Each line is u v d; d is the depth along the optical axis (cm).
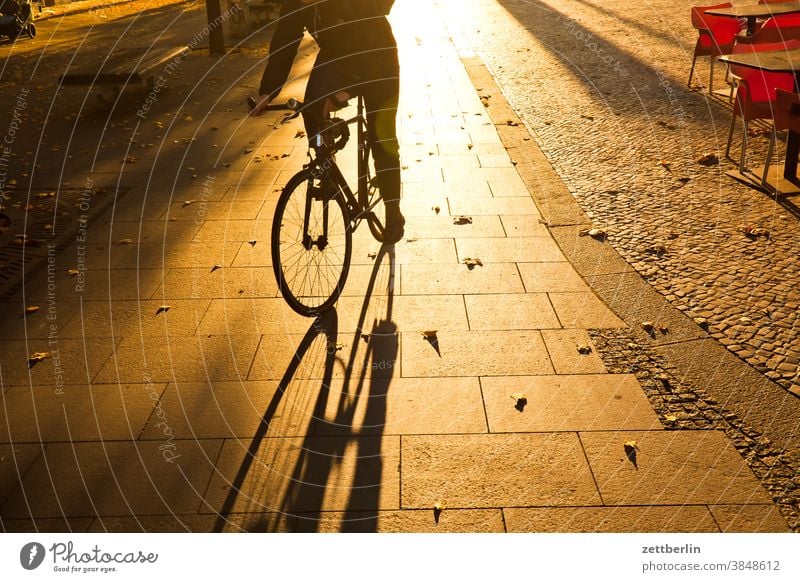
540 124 834
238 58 1297
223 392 379
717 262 502
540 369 391
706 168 680
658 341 413
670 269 495
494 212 595
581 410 357
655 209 595
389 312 449
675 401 362
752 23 915
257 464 328
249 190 663
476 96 957
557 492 307
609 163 703
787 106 611
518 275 491
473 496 307
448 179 670
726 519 291
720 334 417
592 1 1769
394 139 460
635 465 320
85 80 952
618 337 418
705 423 345
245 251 539
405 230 562
